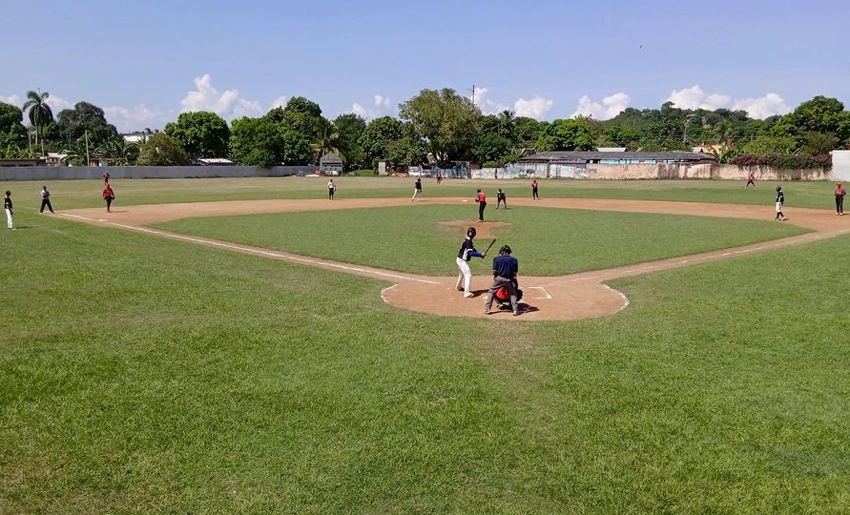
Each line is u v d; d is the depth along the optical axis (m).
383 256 24.23
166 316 14.50
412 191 69.31
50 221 35.72
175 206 47.38
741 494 7.23
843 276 19.66
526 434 8.60
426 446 8.23
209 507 6.95
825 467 7.77
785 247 26.53
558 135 138.50
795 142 108.19
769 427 8.78
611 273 20.88
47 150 143.50
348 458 7.93
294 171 121.12
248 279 19.11
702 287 18.17
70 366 11.06
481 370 11.01
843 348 12.19
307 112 148.62
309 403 9.53
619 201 54.62
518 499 7.13
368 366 11.12
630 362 11.43
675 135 183.38
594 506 7.01
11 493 7.17
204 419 8.98
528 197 60.06
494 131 153.75
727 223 36.34
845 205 48.97
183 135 125.88
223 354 11.74
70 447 8.18
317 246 26.78
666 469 7.73
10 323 13.81
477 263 22.86
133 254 23.95
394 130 137.12
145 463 7.81
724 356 11.77
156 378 10.52
